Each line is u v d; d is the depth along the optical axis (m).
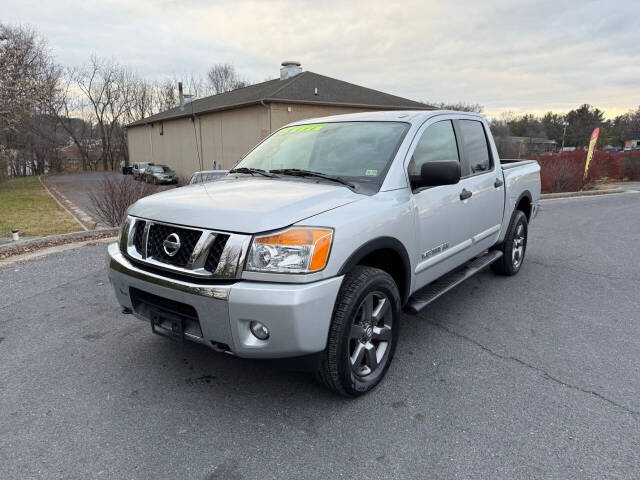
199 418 2.72
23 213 12.88
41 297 4.76
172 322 2.70
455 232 3.85
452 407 2.83
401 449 2.45
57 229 9.39
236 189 3.05
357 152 3.44
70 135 51.06
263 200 2.69
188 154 30.42
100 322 4.12
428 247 3.46
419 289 3.64
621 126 102.69
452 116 4.11
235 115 24.03
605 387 3.07
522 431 2.59
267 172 3.58
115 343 3.71
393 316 3.09
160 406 2.84
